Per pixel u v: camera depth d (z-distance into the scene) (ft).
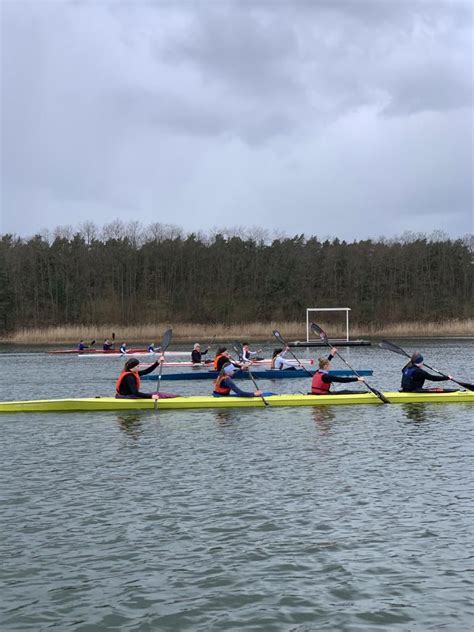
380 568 25.38
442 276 300.81
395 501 33.19
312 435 49.88
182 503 33.35
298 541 28.09
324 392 66.08
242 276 291.79
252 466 40.63
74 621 21.89
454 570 25.14
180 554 26.96
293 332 223.30
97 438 50.14
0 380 99.55
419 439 48.08
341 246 314.55
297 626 21.36
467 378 92.38
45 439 50.03
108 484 37.09
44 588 24.22
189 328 222.28
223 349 69.62
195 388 86.38
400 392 66.90
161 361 64.23
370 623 21.47
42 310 269.03
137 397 63.10
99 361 140.46
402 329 229.86
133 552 27.25
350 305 282.77
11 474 39.63
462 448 45.01
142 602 23.08
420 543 27.71
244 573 25.13
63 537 28.99
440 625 21.26
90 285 284.20
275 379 94.58
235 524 30.22
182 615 22.16
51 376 106.22
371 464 40.73
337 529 29.40
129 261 287.89
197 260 294.66
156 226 312.29
